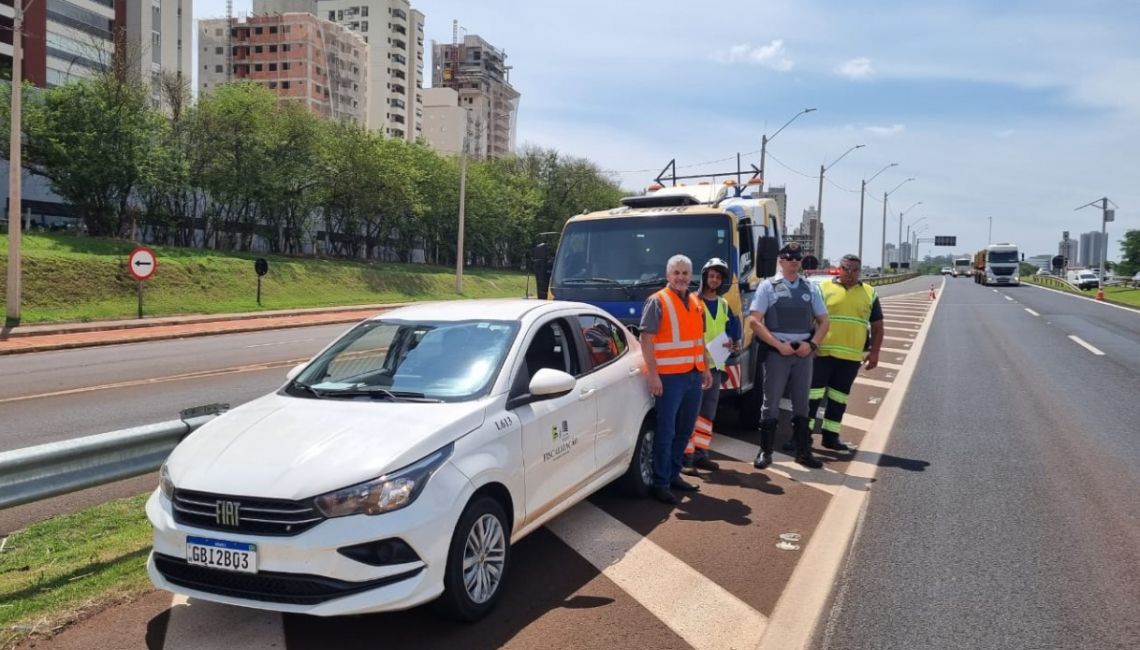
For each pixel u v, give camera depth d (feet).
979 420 31.01
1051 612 13.67
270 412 14.29
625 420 19.27
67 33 225.15
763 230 32.55
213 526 11.96
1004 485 21.71
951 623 13.26
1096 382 40.81
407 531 11.84
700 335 20.61
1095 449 25.94
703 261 27.37
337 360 16.44
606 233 29.12
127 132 109.40
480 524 13.47
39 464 14.94
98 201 110.01
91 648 12.26
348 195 158.81
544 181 244.22
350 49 378.94
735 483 22.13
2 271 80.43
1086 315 90.38
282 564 11.51
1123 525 18.28
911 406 34.19
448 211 189.57
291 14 349.41
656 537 17.60
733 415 32.73
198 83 362.53
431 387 14.89
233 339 71.20
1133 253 364.17
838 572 15.52
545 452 15.40
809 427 24.11
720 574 15.43
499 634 12.87
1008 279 194.70
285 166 139.74
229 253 124.98
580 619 13.43
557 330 17.60
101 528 17.99
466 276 179.32
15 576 15.10
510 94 539.29
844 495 20.85
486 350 15.67
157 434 17.39
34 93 107.34
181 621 13.25
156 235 127.34
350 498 11.70
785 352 23.13
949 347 58.03
